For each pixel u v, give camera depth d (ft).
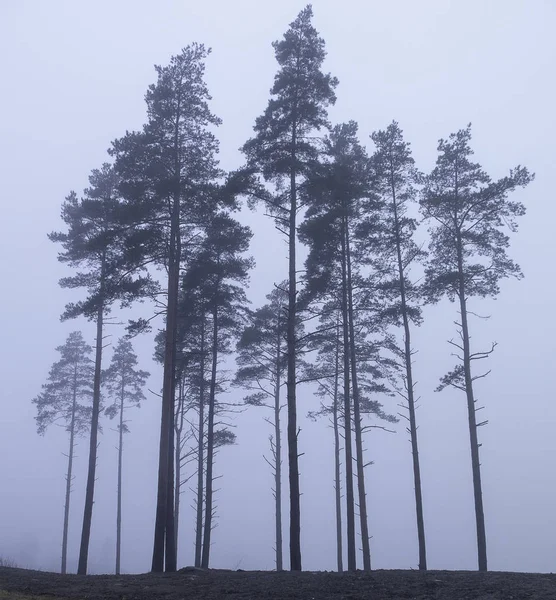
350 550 88.33
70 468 161.58
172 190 83.87
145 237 83.15
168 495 82.12
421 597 47.78
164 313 84.58
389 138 99.86
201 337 112.57
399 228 96.07
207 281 101.30
